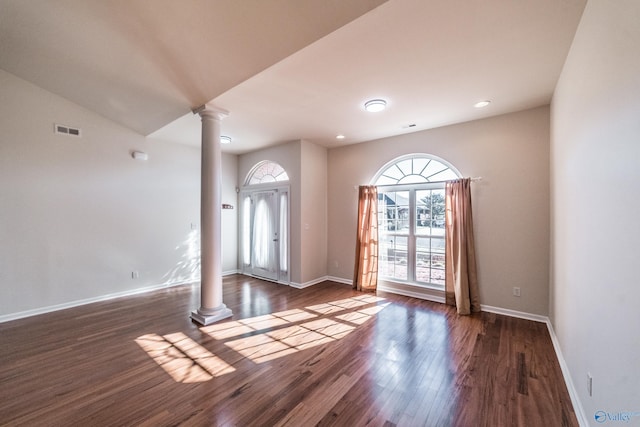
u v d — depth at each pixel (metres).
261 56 2.23
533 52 2.13
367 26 1.84
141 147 4.46
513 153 3.38
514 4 1.65
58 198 3.63
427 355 2.46
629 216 1.11
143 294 4.35
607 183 1.35
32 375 2.15
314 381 2.08
